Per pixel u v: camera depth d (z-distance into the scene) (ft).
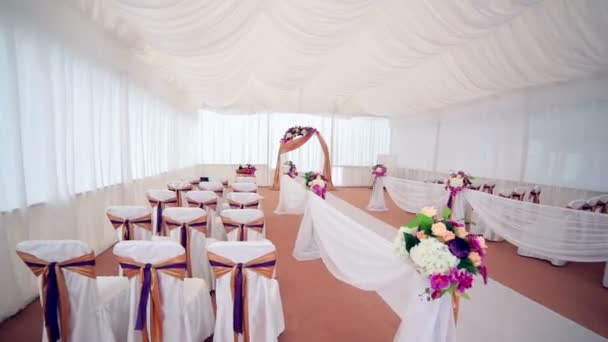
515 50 13.99
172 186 14.43
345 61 18.25
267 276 5.69
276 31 13.58
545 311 8.66
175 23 9.32
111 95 12.22
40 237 8.58
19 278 7.71
